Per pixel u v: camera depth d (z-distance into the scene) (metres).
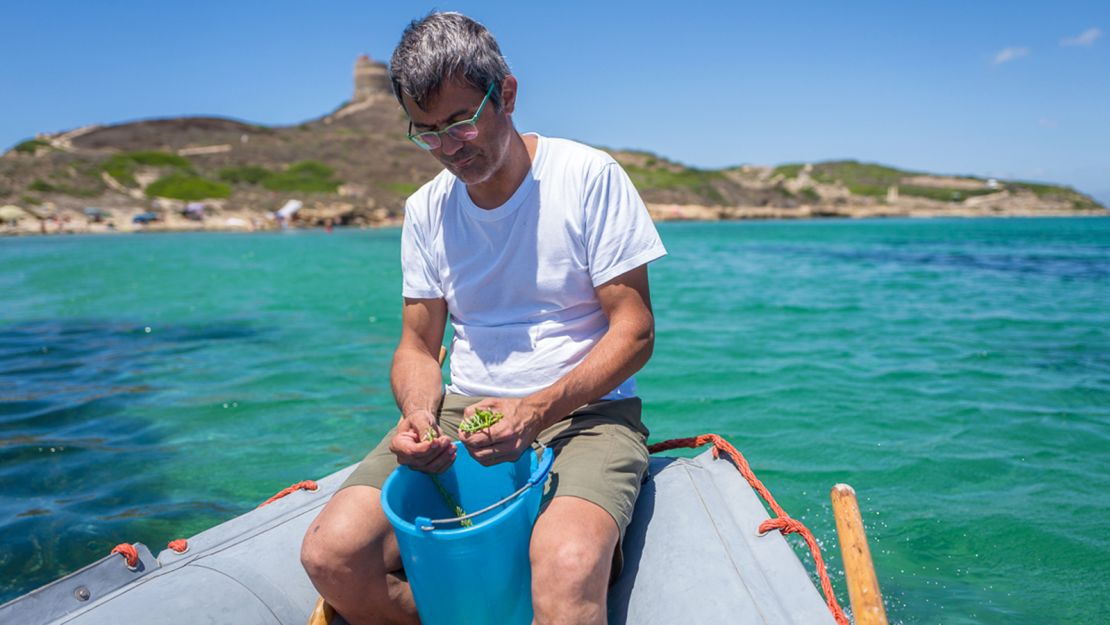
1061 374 6.18
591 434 2.03
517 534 1.75
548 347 2.12
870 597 1.61
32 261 20.41
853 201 99.12
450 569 1.69
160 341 8.20
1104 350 7.17
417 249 2.30
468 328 2.23
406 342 2.35
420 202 2.29
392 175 78.06
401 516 1.88
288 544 2.24
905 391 5.68
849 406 5.30
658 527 2.10
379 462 2.01
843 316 9.55
